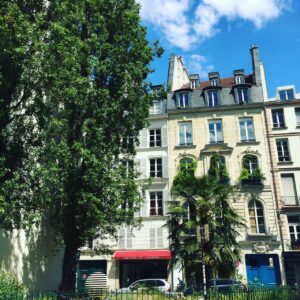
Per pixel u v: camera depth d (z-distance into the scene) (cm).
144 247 2716
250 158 2908
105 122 1534
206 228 1346
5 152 1209
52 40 1171
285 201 2777
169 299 1194
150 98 1670
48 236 1698
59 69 1171
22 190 1188
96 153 1439
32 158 1270
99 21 1560
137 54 1608
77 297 1071
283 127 2953
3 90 1151
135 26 1644
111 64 1564
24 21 1081
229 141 2962
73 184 1405
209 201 1773
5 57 1088
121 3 1642
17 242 1459
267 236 2673
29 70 1119
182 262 1714
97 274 2698
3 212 1047
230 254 1638
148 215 2798
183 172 2830
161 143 3027
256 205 2783
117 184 1447
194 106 3125
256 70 3234
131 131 1664
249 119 3023
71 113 1530
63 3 1245
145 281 2130
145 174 2906
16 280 1325
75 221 1444
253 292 1123
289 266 2595
